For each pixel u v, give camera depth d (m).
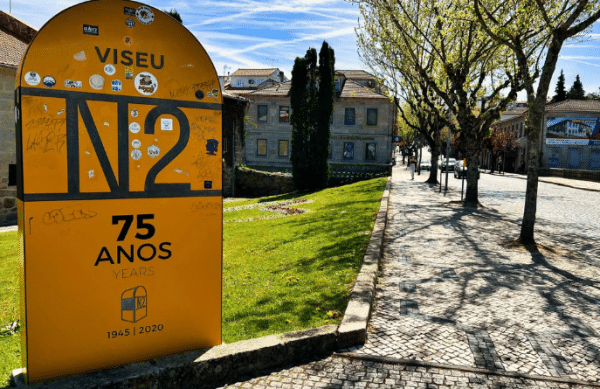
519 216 13.56
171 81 3.29
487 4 12.84
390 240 9.50
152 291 3.37
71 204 3.02
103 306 3.20
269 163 45.56
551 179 38.06
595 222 12.64
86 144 3.04
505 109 15.57
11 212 17.16
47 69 2.87
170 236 3.41
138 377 3.11
